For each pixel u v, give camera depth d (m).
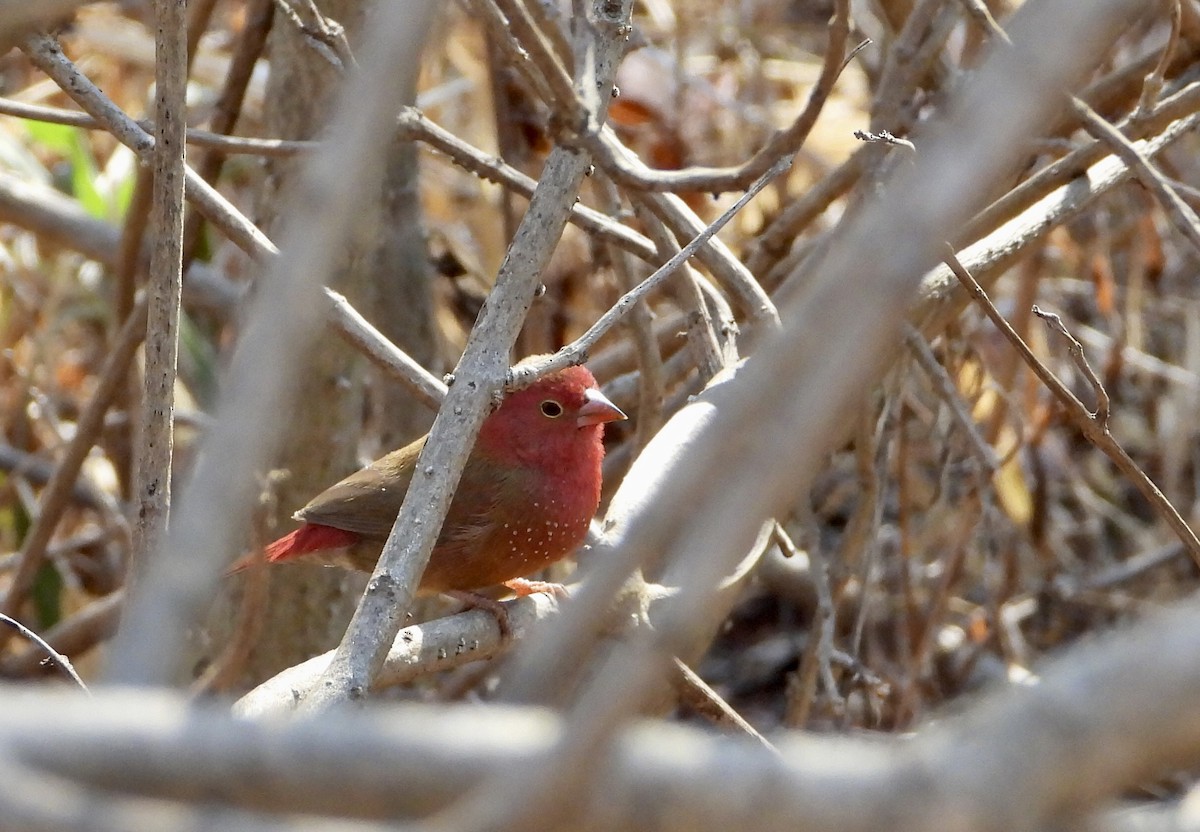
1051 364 12.12
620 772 1.92
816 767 1.91
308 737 1.94
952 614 11.29
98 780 1.88
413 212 10.50
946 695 10.99
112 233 11.34
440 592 8.50
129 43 12.56
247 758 1.91
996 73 2.11
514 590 8.70
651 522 2.44
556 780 1.91
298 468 9.94
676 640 2.10
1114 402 12.32
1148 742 1.86
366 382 11.07
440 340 11.09
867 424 8.59
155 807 1.86
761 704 11.85
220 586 9.98
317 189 2.56
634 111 12.41
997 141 2.08
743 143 12.91
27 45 6.50
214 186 9.75
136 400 11.32
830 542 11.87
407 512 5.25
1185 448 12.23
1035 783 1.87
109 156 13.56
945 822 1.86
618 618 5.65
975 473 9.62
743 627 12.38
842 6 7.30
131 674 2.30
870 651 10.39
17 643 11.66
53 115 7.62
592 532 8.45
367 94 2.60
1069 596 11.40
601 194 10.20
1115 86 9.49
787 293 8.16
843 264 2.15
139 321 8.90
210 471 2.46
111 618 10.50
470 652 6.52
